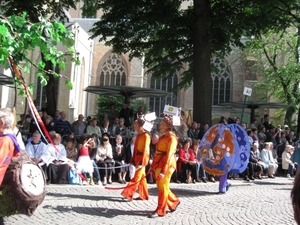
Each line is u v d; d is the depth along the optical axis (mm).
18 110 34062
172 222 7477
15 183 4699
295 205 1866
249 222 7660
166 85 43562
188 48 21391
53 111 20656
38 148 11953
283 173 17828
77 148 12805
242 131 11812
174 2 19688
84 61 41250
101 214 8000
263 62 32875
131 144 13336
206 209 8867
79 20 48844
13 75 5383
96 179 12484
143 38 21766
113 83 44750
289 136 19906
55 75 5480
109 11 21125
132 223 7328
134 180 9461
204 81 17922
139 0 18891
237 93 42469
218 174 11320
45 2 18641
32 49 5023
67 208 8406
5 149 4531
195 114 17984
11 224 6871
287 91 28172
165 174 7969
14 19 4887
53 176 11859
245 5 17906
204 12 18000
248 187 13008
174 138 8000
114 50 21797
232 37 20047
